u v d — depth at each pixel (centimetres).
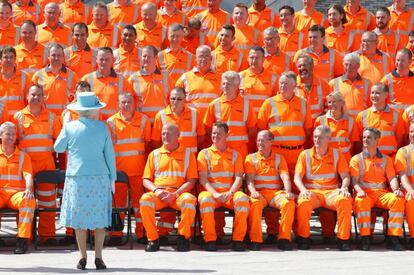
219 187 3005
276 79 3284
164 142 3000
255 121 3158
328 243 3097
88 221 2519
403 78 3341
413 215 2988
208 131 3175
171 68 3431
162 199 2922
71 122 2572
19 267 2566
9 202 2902
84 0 4684
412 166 3070
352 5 3806
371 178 3055
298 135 3125
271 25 3862
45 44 3612
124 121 3075
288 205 2956
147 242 3034
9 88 3158
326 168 3044
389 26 3947
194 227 3055
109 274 2448
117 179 2930
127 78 3300
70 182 2545
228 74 3114
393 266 2612
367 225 2969
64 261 2677
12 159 2934
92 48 3469
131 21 3812
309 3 3834
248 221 2973
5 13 3578
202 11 3925
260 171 3045
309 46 3500
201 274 2448
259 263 2653
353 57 3294
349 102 3294
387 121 3175
